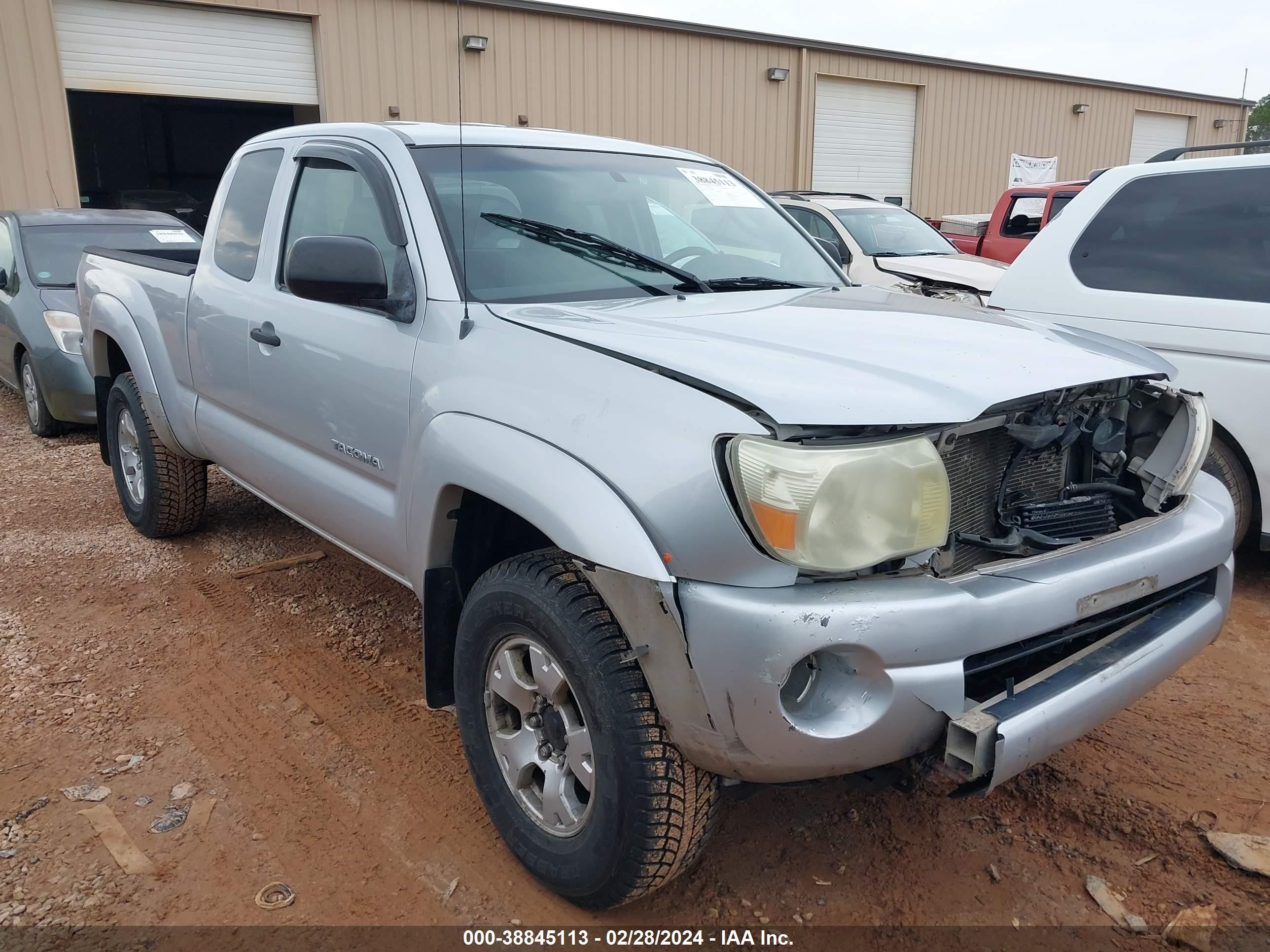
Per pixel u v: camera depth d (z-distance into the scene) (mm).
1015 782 2986
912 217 10234
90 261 5438
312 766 3045
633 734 2100
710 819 2207
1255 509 4273
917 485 1996
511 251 2932
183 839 2682
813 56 18891
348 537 3277
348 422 3074
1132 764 3084
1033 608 2076
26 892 2459
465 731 2605
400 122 3396
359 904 2447
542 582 2254
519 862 2607
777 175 19156
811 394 2006
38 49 12422
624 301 2889
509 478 2266
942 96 21094
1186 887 2521
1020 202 11273
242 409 3805
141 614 4148
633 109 16922
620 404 2152
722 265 3420
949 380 2148
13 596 4328
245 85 13992
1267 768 3057
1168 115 25703
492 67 15367
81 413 7184
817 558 1920
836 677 1979
